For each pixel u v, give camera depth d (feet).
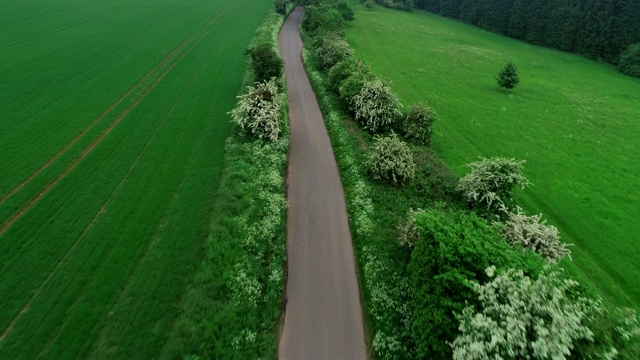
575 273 78.64
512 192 105.50
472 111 160.66
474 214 66.90
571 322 42.45
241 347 56.59
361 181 98.17
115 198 85.81
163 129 117.70
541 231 74.69
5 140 104.17
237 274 67.56
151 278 66.64
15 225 76.07
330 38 199.31
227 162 100.99
